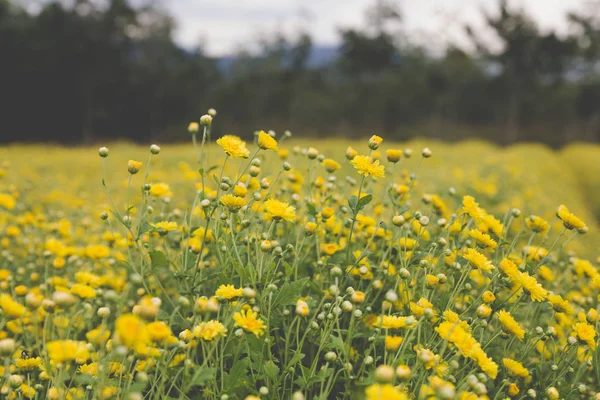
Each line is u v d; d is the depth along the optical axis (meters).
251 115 52.41
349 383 1.67
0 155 13.84
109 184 7.06
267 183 2.37
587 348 2.19
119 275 3.04
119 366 1.68
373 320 2.10
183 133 46.31
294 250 2.40
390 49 53.19
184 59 51.00
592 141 54.84
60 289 2.30
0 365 1.98
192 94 48.62
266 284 1.90
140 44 48.94
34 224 3.61
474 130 55.03
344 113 52.78
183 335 1.65
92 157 13.58
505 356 2.07
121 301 1.89
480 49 52.47
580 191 16.75
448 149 21.98
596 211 13.20
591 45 52.22
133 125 44.94
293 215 1.99
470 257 2.00
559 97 55.53
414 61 56.06
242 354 2.00
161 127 46.75
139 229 2.03
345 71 54.94
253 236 2.17
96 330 2.08
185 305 1.64
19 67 38.75
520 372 1.86
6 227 3.71
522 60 50.75
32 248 3.48
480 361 1.56
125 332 1.18
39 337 2.38
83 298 1.83
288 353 1.89
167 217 2.78
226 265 2.00
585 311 2.72
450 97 56.03
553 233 5.46
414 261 2.17
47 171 9.96
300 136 50.88
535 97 54.22
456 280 2.42
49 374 1.68
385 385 1.18
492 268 2.03
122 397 1.48
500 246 2.43
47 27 40.22
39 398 1.91
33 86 39.38
